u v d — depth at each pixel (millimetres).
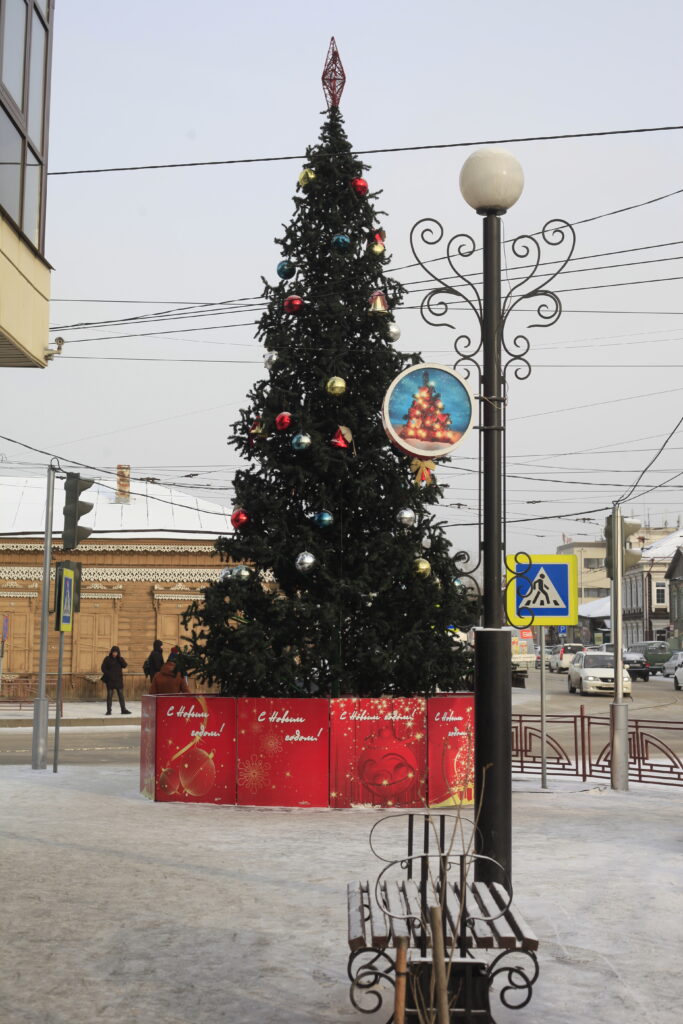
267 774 13609
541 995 6168
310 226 14938
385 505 14398
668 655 79750
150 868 9602
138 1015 5789
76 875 9289
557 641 151500
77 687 38969
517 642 52125
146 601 39562
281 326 14742
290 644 14430
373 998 6117
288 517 14445
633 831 11820
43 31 12812
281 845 10820
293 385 14664
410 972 5496
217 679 14578
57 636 39375
